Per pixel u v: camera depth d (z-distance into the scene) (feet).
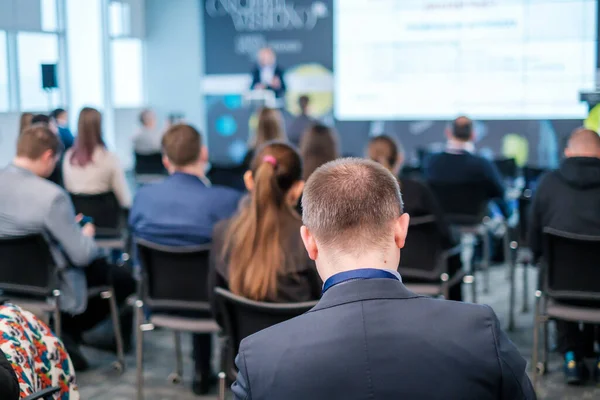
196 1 35.86
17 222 10.93
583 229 11.23
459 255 13.21
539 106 29.86
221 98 35.22
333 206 4.07
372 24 32.17
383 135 12.73
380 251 4.07
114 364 13.15
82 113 15.88
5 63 28.66
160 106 37.19
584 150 11.52
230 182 17.54
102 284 12.82
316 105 33.37
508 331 15.01
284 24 33.65
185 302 10.59
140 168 27.27
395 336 3.85
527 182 17.44
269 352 3.92
